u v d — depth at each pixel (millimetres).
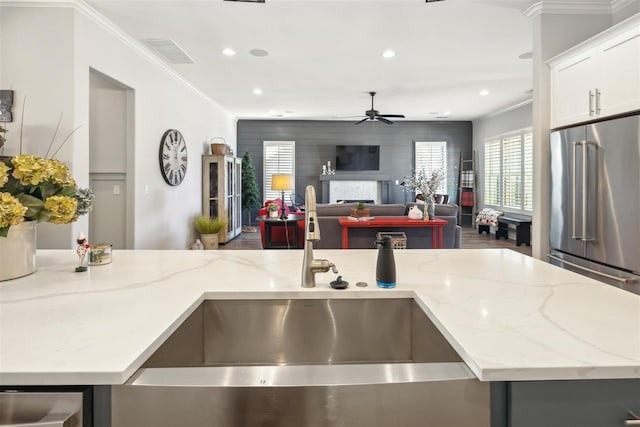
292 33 4055
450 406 783
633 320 1006
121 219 4391
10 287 1306
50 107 3314
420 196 8938
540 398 780
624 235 2533
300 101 7422
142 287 1314
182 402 767
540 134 3477
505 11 3582
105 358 789
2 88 3318
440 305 1123
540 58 3443
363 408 773
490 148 8930
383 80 5918
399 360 1308
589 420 782
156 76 4941
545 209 3518
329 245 5359
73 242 3342
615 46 2652
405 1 3381
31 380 739
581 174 2900
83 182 3449
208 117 7215
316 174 9844
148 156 4715
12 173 1363
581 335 907
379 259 1332
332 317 1304
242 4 3420
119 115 4363
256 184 9461
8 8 3301
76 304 1130
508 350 825
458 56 4820
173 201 5578
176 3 3398
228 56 4758
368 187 9914
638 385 790
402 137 9938
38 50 3307
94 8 3479
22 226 1415
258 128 9719
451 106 7965
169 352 1073
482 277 1457
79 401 746
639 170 2424
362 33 4070
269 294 1274
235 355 1307
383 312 1304
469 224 9891
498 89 6488
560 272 1540
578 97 3039
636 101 2492
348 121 9789
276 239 6738
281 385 767
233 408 768
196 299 1190
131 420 771
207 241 6301
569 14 3426
